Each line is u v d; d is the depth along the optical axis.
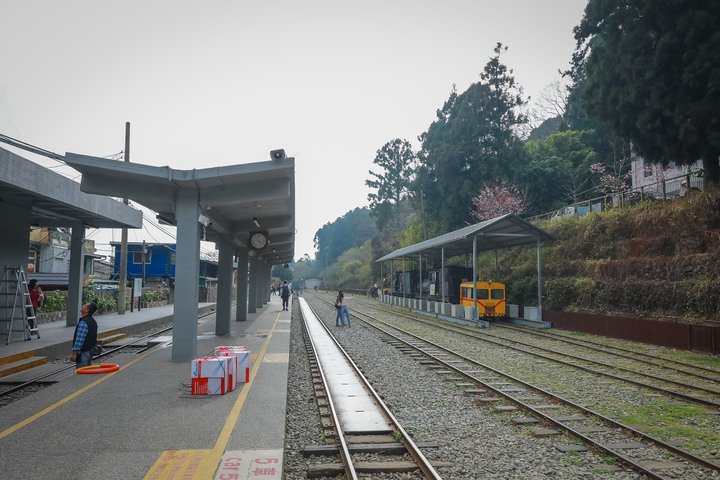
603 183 33.97
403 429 6.98
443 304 28.30
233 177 10.96
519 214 37.16
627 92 20.70
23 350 12.17
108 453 5.42
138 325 19.77
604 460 6.11
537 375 11.66
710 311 16.02
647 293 18.62
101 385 8.84
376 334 20.44
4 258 13.78
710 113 17.83
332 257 132.62
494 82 41.22
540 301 23.58
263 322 22.41
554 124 61.69
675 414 8.26
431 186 47.50
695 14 17.94
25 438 5.92
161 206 12.55
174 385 8.88
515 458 6.19
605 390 10.07
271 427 6.39
